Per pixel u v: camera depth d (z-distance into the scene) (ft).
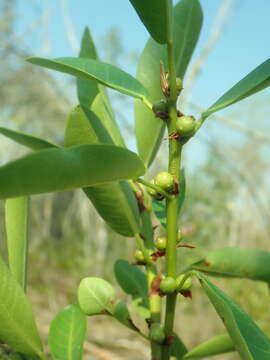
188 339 2.32
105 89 0.66
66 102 3.55
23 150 3.65
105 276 3.15
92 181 0.41
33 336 0.50
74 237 3.64
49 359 0.63
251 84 0.48
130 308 2.36
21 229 0.55
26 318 0.50
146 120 0.63
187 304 2.50
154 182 0.49
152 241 0.58
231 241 3.12
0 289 0.48
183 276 0.49
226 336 0.58
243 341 0.41
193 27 0.64
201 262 0.52
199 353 0.60
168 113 0.48
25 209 0.54
